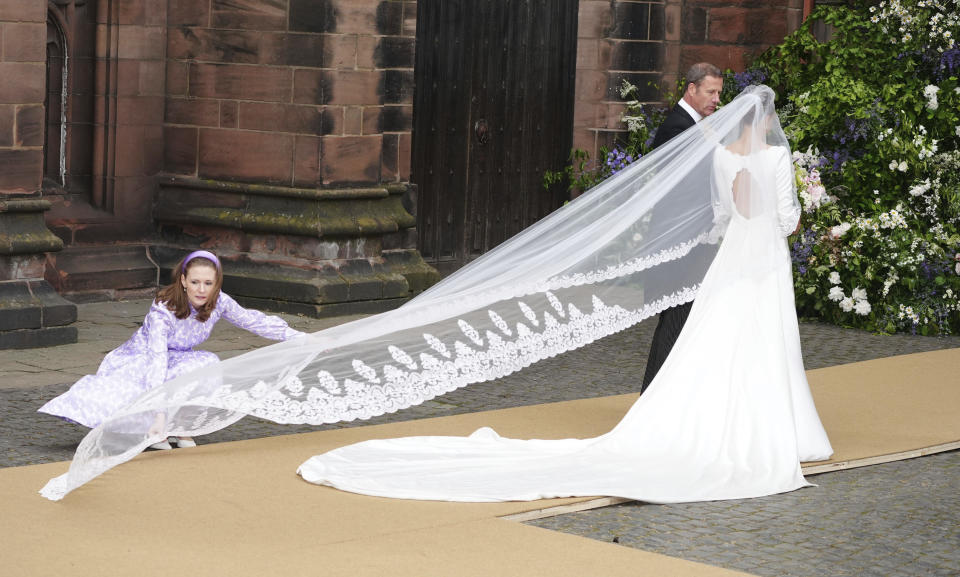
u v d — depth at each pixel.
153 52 13.16
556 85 15.20
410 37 13.28
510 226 15.02
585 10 15.06
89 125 12.98
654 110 15.41
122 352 7.57
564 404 9.10
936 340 12.55
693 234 7.68
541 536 6.05
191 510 6.26
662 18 15.29
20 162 10.45
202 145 13.14
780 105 15.24
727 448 7.42
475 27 14.36
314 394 7.34
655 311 7.77
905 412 9.21
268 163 12.75
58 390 8.93
